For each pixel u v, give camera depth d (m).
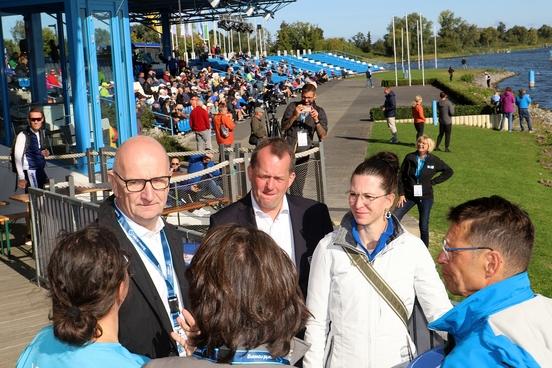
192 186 9.77
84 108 13.63
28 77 14.07
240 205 3.84
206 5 38.12
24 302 6.69
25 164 9.10
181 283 3.24
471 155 22.61
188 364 2.04
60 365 2.19
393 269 3.19
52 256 2.25
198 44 82.56
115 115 14.56
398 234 3.28
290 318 2.04
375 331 3.15
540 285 9.73
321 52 89.75
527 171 20.50
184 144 23.89
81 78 13.53
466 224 2.22
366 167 3.25
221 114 18.97
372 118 31.41
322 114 10.38
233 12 39.47
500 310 2.02
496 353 1.88
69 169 13.51
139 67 36.22
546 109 47.31
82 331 2.17
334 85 59.16
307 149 10.34
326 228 3.82
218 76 41.75
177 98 28.78
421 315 3.47
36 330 5.94
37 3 13.48
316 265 3.31
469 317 2.07
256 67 57.06
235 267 2.01
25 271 7.89
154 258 3.15
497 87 74.69
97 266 2.20
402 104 41.38
